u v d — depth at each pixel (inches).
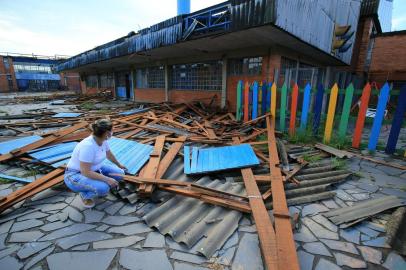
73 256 89.0
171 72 526.0
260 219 100.5
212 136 242.2
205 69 441.4
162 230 101.7
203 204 119.4
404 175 157.9
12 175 163.6
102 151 118.0
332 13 353.4
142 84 647.8
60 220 112.0
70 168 115.6
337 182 145.6
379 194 132.1
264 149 199.8
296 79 391.5
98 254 89.8
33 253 90.8
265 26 221.9
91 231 103.6
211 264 84.4
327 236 98.2
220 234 97.3
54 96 884.6
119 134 266.7
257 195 118.6
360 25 519.5
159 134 267.0
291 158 177.5
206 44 334.6
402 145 241.1
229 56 384.8
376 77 510.6
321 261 85.1
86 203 119.8
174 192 126.2
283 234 90.4
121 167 139.7
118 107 541.3
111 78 825.5
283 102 253.6
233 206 111.5
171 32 326.6
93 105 597.0
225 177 149.5
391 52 485.1
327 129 219.9
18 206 124.8
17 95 1071.6
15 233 102.8
